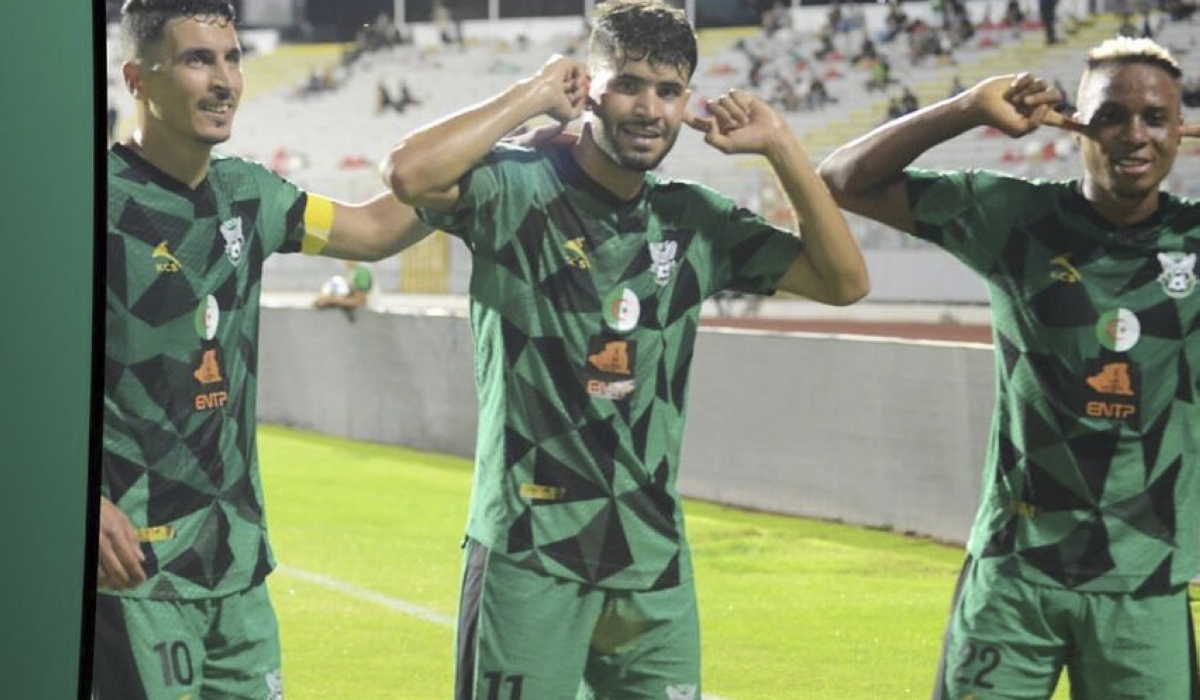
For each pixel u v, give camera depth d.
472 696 4.17
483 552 4.17
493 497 4.17
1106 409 4.28
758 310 16.78
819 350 7.98
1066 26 18.52
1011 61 18.75
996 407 4.43
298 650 6.51
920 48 19.48
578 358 4.14
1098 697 4.36
